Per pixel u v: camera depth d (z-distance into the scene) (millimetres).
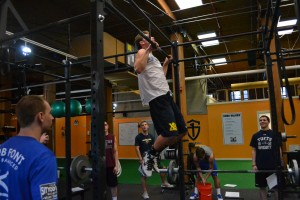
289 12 6527
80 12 5766
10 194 1147
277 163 2689
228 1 6031
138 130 11805
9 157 1204
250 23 7207
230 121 9680
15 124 8469
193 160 4754
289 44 8633
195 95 10281
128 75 7125
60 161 11273
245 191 5434
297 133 8438
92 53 1425
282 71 2045
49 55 5633
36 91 9414
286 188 3396
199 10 6410
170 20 6430
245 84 9289
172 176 2914
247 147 9391
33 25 5695
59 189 4223
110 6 1654
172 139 2018
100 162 1331
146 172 2250
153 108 2016
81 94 11039
